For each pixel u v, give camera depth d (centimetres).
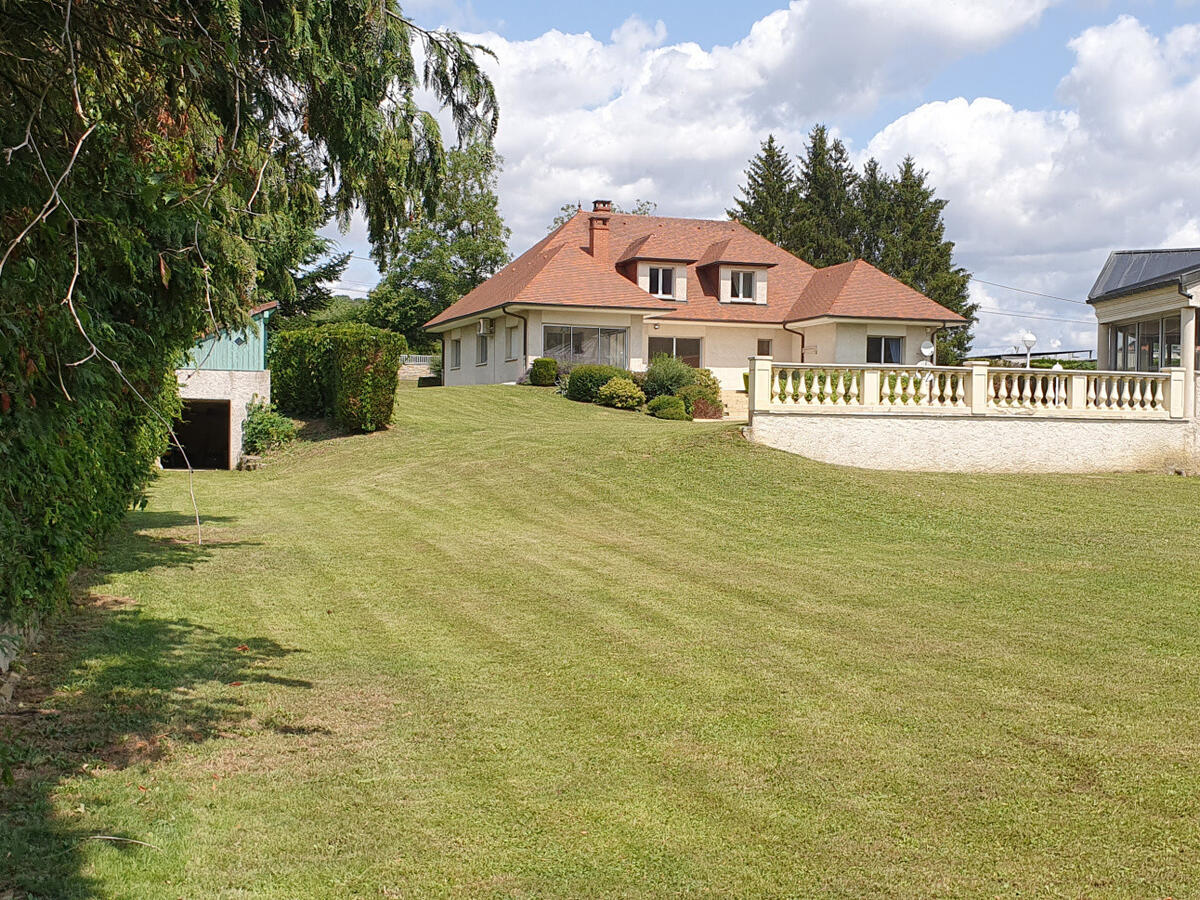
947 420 1973
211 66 630
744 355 3994
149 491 1788
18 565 634
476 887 421
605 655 777
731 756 571
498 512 1530
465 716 633
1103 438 2061
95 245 628
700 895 418
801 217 7306
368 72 711
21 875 405
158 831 456
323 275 4753
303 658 754
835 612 925
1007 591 1015
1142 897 418
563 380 3453
